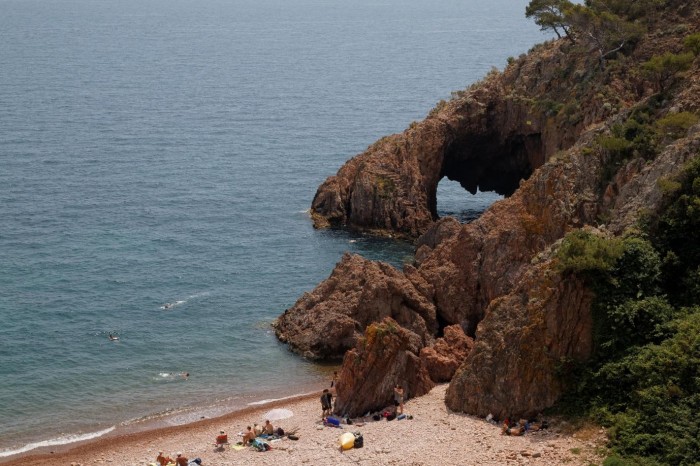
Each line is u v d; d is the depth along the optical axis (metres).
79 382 78.06
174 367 81.12
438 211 135.62
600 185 81.56
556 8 122.12
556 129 111.81
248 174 158.62
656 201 66.50
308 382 77.88
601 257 61.50
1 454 66.00
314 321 84.62
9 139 184.25
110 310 94.06
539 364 61.12
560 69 118.50
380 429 62.69
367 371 66.88
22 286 100.31
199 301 97.00
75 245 115.69
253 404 73.75
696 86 84.44
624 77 106.31
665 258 63.72
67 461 64.31
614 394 58.81
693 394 55.41
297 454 60.09
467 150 129.38
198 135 195.50
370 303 82.69
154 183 150.62
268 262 110.25
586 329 61.34
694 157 67.69
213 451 63.12
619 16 113.31
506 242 83.56
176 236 120.62
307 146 184.38
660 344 59.38
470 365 64.31
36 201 136.75
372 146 129.12
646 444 53.91
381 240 117.88
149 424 70.69
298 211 133.38
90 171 158.25
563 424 58.91
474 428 60.84
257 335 88.06
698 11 107.12
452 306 84.44
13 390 76.19
